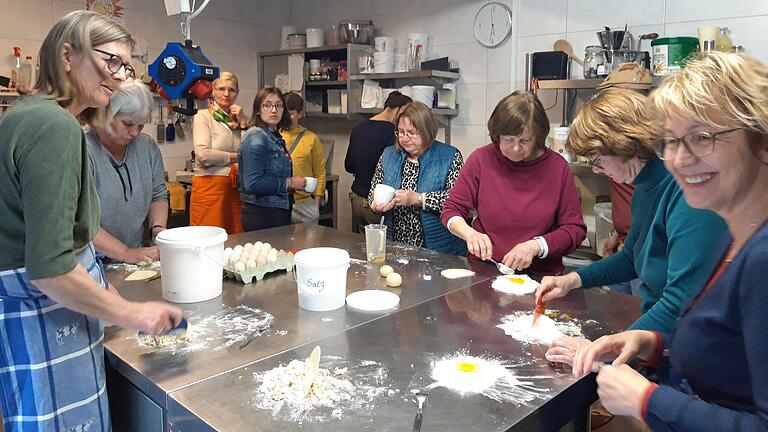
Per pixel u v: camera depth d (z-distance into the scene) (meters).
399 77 4.12
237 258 2.01
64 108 1.31
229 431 1.08
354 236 2.70
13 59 4.04
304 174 4.12
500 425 1.10
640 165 1.48
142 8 4.53
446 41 4.24
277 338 1.51
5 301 1.26
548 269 2.25
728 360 0.96
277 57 5.08
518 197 2.27
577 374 1.29
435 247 2.74
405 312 1.71
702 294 1.04
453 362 1.34
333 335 1.53
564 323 1.62
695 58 0.94
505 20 3.86
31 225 1.17
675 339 1.08
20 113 1.20
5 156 1.18
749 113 0.83
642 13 3.30
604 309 1.74
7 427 1.34
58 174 1.18
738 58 0.87
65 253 1.20
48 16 4.16
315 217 4.23
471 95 4.14
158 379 1.29
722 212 0.94
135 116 2.11
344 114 4.56
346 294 1.86
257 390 1.23
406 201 2.67
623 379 1.06
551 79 3.46
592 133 1.46
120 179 2.26
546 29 3.71
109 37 1.30
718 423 0.90
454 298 1.84
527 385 1.25
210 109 3.98
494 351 1.43
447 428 1.09
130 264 2.17
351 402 1.18
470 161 2.41
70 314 1.33
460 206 2.39
